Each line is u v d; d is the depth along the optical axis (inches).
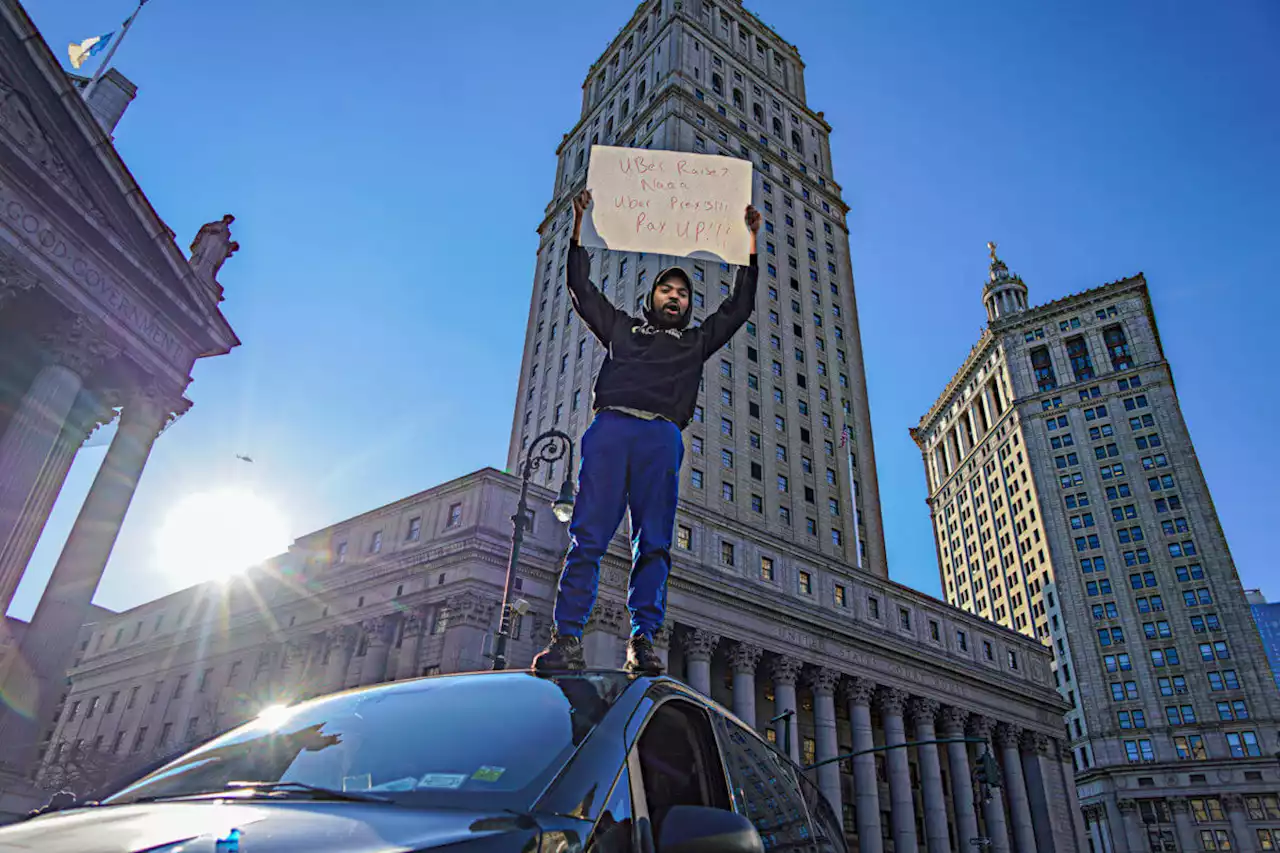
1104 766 3590.1
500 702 117.3
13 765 940.0
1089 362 4584.2
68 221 1063.6
